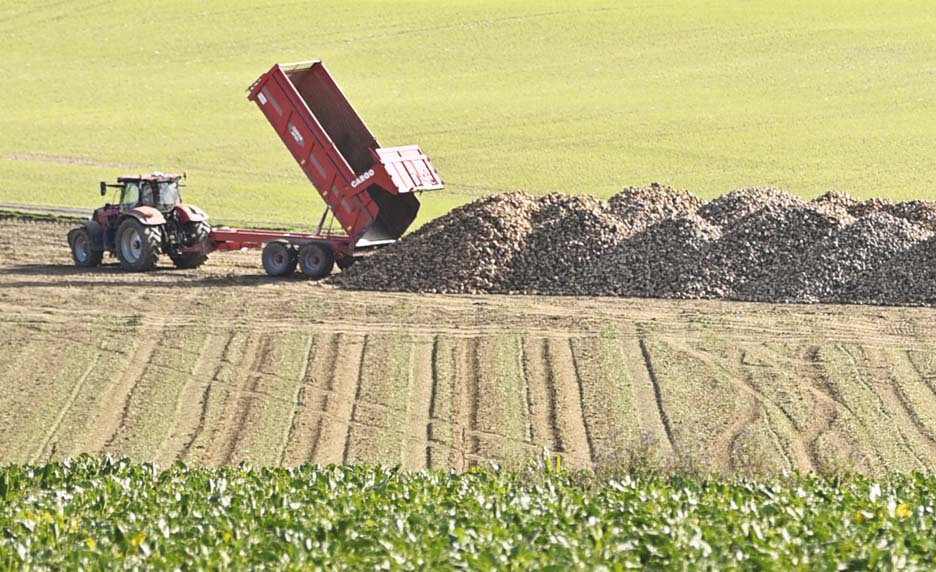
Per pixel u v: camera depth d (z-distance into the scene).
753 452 68.38
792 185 174.75
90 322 100.44
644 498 49.53
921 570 42.41
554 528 46.03
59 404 80.88
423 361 89.81
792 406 79.44
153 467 56.41
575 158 190.88
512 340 94.31
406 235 121.75
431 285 110.94
